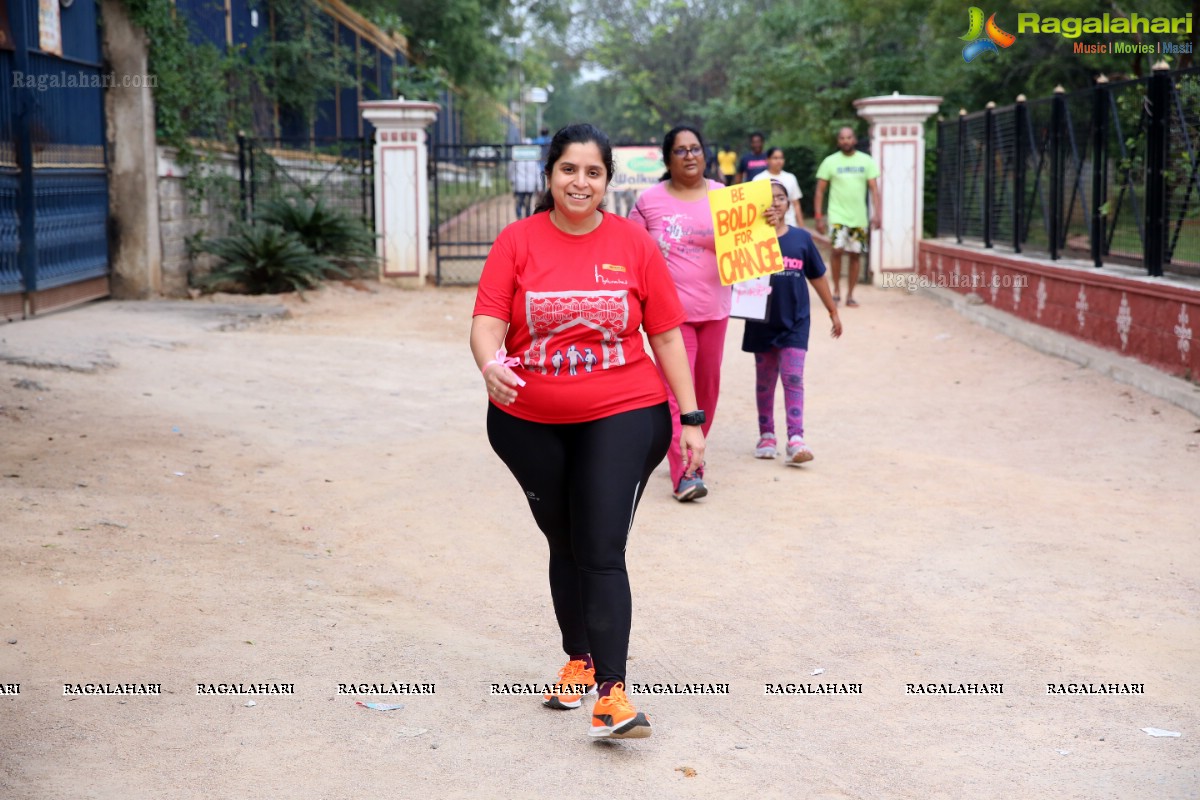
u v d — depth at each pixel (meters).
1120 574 5.51
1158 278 9.95
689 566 5.75
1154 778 3.55
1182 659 4.52
